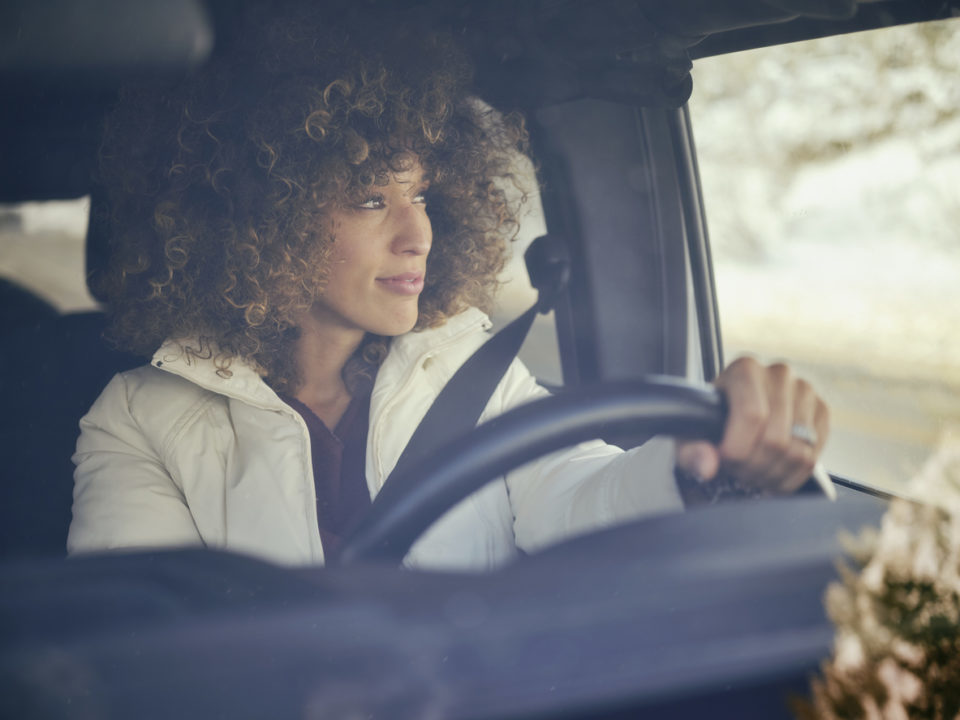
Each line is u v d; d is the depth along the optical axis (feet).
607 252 4.95
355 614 2.29
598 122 4.93
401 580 2.45
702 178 4.58
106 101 4.07
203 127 4.09
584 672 2.18
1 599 2.32
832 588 2.48
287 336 4.37
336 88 4.04
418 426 4.26
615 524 2.69
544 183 5.04
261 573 2.47
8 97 3.76
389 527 2.64
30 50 2.42
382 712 2.06
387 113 4.15
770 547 2.60
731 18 3.57
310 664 2.15
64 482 4.32
